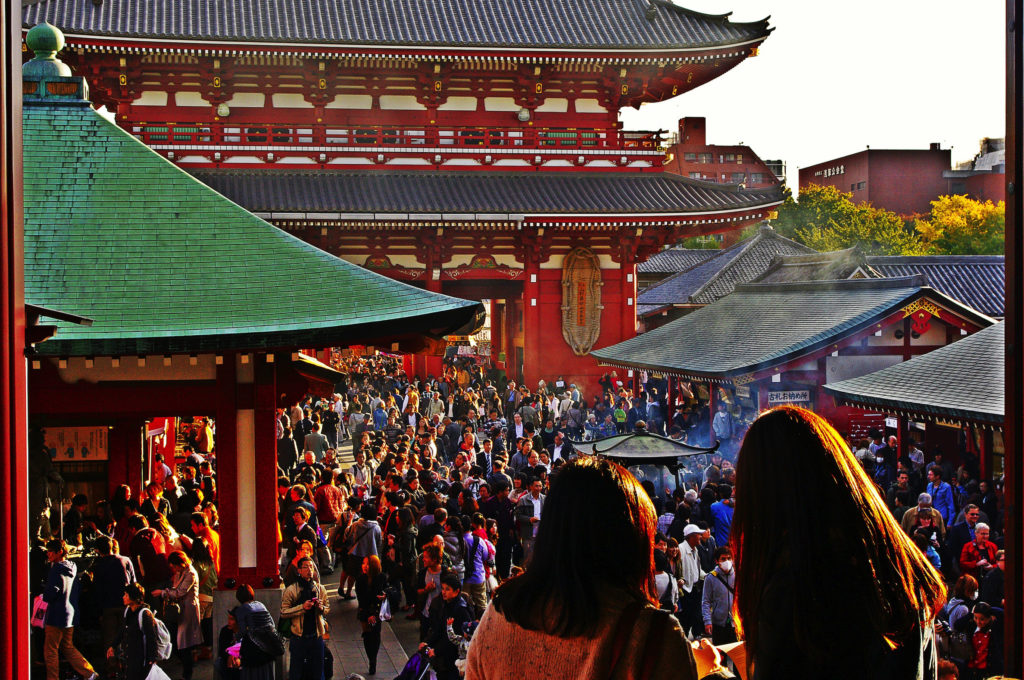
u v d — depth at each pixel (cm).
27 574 559
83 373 1708
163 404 1733
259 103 5719
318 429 3912
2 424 537
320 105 5769
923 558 390
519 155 5831
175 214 1762
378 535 1992
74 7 5528
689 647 370
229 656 1398
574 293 5744
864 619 361
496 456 2777
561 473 397
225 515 1733
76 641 1688
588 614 364
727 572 1457
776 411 404
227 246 1727
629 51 5675
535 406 4809
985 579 1482
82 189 1777
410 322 1617
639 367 4378
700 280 8056
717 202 5694
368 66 5719
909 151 11569
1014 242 554
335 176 5644
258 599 1716
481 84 5906
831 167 12456
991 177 11375
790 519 378
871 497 387
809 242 10344
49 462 1978
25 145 1823
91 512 2156
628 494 390
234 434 1738
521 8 6247
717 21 6047
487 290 6397
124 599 1619
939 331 3441
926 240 10212
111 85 5534
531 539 2166
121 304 1614
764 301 4378
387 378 5491
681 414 4122
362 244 5638
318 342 1598
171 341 1566
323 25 5788
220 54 5412
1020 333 561
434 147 5719
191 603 1658
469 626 1313
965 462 2928
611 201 5638
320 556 2192
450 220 5316
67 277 1639
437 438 4006
